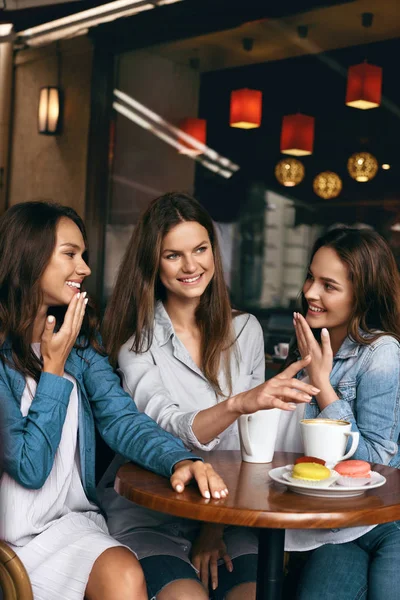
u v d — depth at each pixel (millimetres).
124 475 1760
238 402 1835
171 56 7586
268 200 8656
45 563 1786
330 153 8305
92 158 6918
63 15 6711
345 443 1772
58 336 1877
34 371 1938
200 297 2256
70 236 1995
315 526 1429
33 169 7629
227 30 6648
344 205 8320
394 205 8023
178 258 2143
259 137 8422
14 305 1957
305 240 8578
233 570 2002
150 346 2193
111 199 7098
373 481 1618
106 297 7023
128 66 7141
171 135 7762
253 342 2348
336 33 6809
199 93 8055
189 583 1863
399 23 6473
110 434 1969
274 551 1603
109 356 2209
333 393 1951
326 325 2152
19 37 7504
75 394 2016
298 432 2121
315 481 1569
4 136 7863
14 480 1857
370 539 1950
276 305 8680
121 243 7223
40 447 1803
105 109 6902
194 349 2258
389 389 2002
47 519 1907
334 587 1833
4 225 1991
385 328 2148
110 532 2096
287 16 6148
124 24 6637
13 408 1854
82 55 7066
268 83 8094
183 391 2195
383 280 2109
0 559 1619
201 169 8273
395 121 7820
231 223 8594
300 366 1781
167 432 1929
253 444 1865
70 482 1987
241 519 1445
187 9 6195
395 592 1805
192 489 1619
